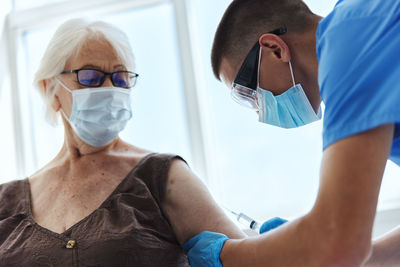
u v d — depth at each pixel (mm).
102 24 1604
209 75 2602
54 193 1467
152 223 1329
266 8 1206
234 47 1252
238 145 2484
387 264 1240
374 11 887
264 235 1010
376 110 812
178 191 1379
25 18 2939
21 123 2846
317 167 2344
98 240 1255
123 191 1394
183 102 2594
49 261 1250
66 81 1542
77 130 1521
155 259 1257
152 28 2729
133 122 2652
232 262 1078
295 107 1190
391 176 2199
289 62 1138
